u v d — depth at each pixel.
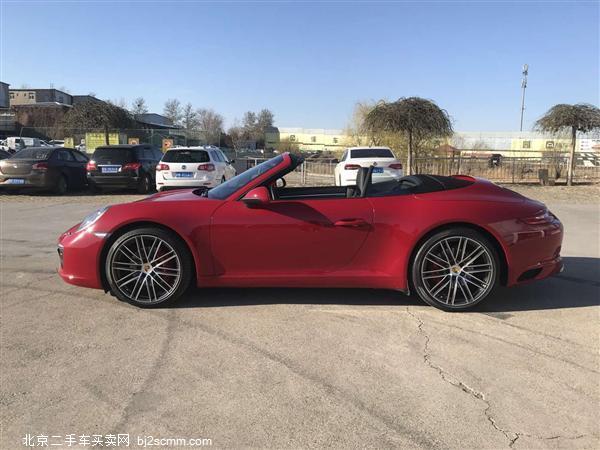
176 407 2.74
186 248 4.21
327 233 4.15
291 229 4.15
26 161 13.99
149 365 3.23
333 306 4.35
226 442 2.44
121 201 12.96
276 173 4.33
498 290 4.86
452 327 3.89
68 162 15.07
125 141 26.23
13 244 7.22
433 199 4.21
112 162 14.45
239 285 4.25
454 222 4.10
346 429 2.54
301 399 2.82
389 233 4.16
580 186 19.78
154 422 2.60
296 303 4.43
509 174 23.98
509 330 3.83
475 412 2.70
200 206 4.23
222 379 3.05
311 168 23.44
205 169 12.48
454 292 4.16
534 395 2.87
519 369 3.19
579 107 19.48
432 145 23.61
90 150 25.64
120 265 4.22
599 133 20.33
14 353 3.41
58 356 3.36
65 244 4.31
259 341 3.61
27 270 5.61
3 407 2.74
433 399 2.83
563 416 2.66
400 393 2.89
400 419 2.63
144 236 4.17
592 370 3.18
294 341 3.61
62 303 4.43
